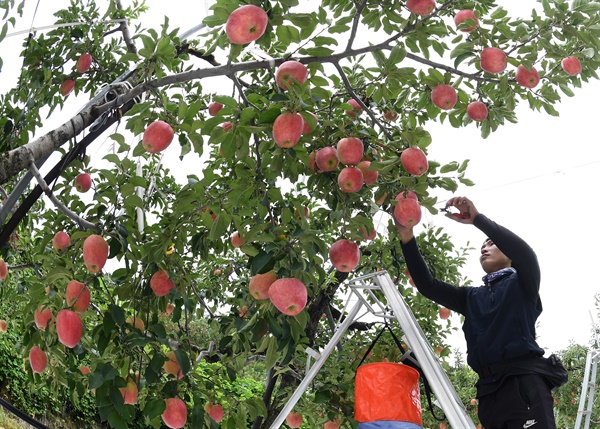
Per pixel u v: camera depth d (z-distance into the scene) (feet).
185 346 9.21
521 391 8.25
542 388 8.20
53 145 7.79
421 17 8.30
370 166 7.67
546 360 8.52
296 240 7.25
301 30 7.14
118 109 8.76
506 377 8.42
